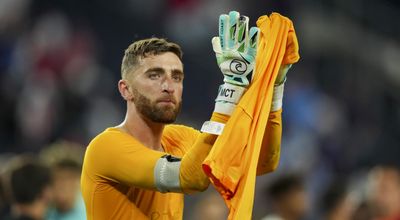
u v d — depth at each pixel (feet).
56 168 79.77
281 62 49.34
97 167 50.55
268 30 49.24
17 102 152.66
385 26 186.50
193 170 46.44
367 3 187.21
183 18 180.45
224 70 46.83
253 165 46.83
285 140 154.51
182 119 158.40
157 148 52.54
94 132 153.69
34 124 149.89
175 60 50.39
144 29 178.40
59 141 146.10
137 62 50.44
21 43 161.89
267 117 48.01
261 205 113.60
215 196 94.89
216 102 47.34
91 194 51.29
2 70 158.51
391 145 167.43
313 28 182.50
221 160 45.83
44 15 168.96
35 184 71.36
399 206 100.01
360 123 171.83
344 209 93.56
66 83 157.58
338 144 163.32
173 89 50.11
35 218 71.56
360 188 121.08
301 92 166.50
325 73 177.58
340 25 184.34
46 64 158.81
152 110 50.01
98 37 172.45
